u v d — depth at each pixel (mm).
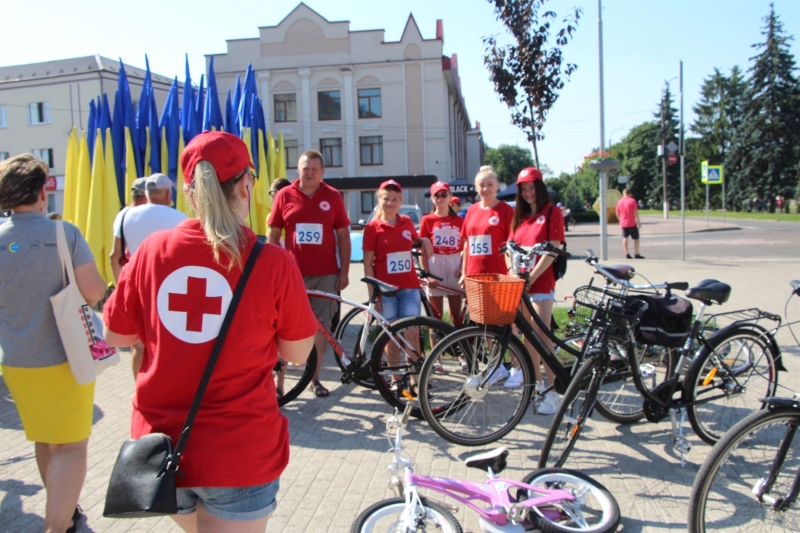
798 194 47938
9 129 38156
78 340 2789
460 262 6043
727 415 4414
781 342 6461
